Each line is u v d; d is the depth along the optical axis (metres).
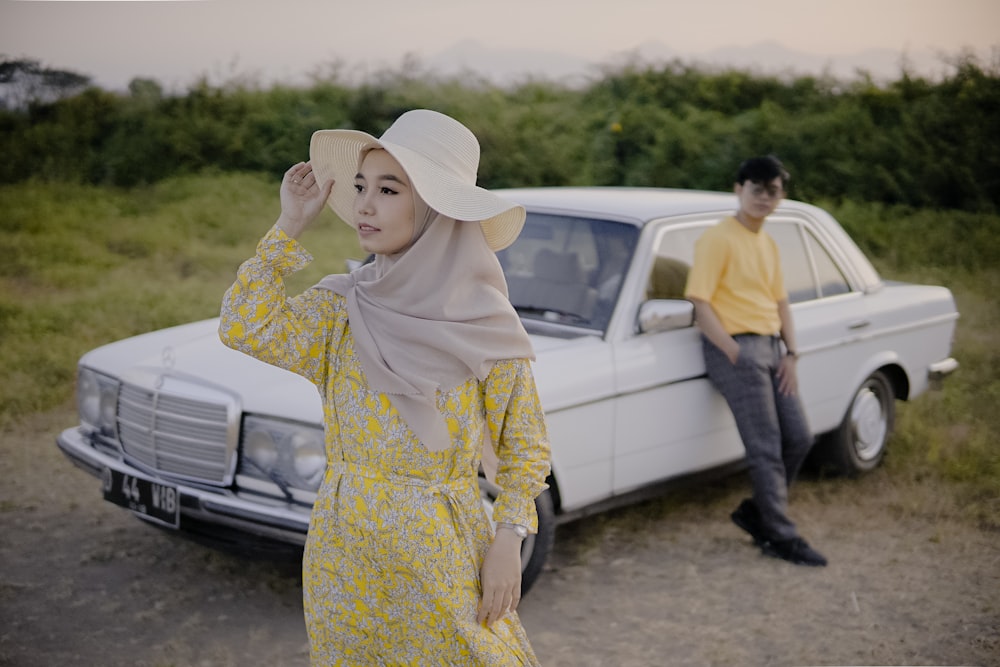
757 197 4.28
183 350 3.93
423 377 1.97
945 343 5.81
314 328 2.05
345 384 2.03
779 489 4.41
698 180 13.73
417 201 2.03
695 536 4.76
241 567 4.22
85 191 13.55
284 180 2.03
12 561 4.21
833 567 4.43
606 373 3.99
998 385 7.37
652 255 4.40
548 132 14.45
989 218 12.79
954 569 4.46
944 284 10.90
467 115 14.66
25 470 5.37
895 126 14.02
